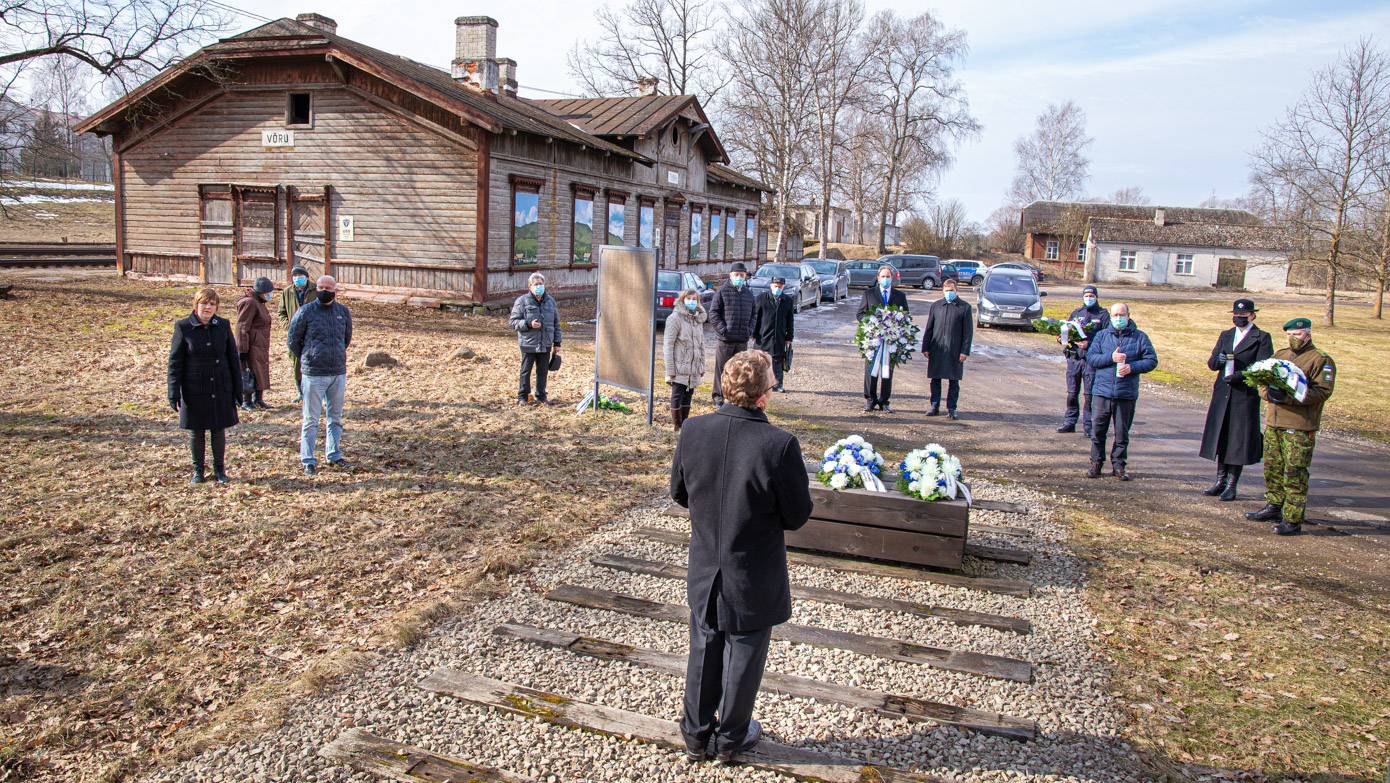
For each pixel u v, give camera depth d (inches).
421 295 785.6
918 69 2167.8
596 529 265.7
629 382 406.6
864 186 2721.5
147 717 161.2
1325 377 281.3
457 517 271.1
